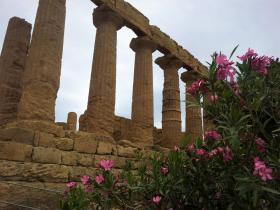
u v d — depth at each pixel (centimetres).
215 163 346
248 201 296
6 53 1380
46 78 1075
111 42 1456
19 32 1423
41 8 1173
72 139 1109
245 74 340
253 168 305
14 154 903
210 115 359
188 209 362
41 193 890
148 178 411
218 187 343
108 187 377
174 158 369
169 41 1911
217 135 357
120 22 1548
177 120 1834
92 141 1180
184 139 402
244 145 321
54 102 1105
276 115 326
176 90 1889
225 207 337
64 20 1230
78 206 367
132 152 1351
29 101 1041
